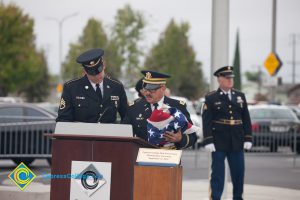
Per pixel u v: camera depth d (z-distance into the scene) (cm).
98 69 1103
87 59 1097
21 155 2419
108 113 1145
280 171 2638
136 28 7575
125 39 7556
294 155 2912
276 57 5019
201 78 11250
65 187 939
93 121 1137
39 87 11525
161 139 1065
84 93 1136
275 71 5022
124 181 927
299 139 3161
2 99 5103
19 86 8300
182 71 9744
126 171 927
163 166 929
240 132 1588
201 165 2902
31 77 7975
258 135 3061
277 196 1847
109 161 930
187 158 3269
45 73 11581
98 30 7825
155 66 9612
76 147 937
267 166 2842
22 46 7706
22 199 1445
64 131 947
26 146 2427
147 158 940
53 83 13062
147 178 928
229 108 1580
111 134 937
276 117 3369
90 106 1134
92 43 7794
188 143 1077
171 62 9675
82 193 934
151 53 9606
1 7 7612
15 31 7612
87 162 934
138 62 7569
